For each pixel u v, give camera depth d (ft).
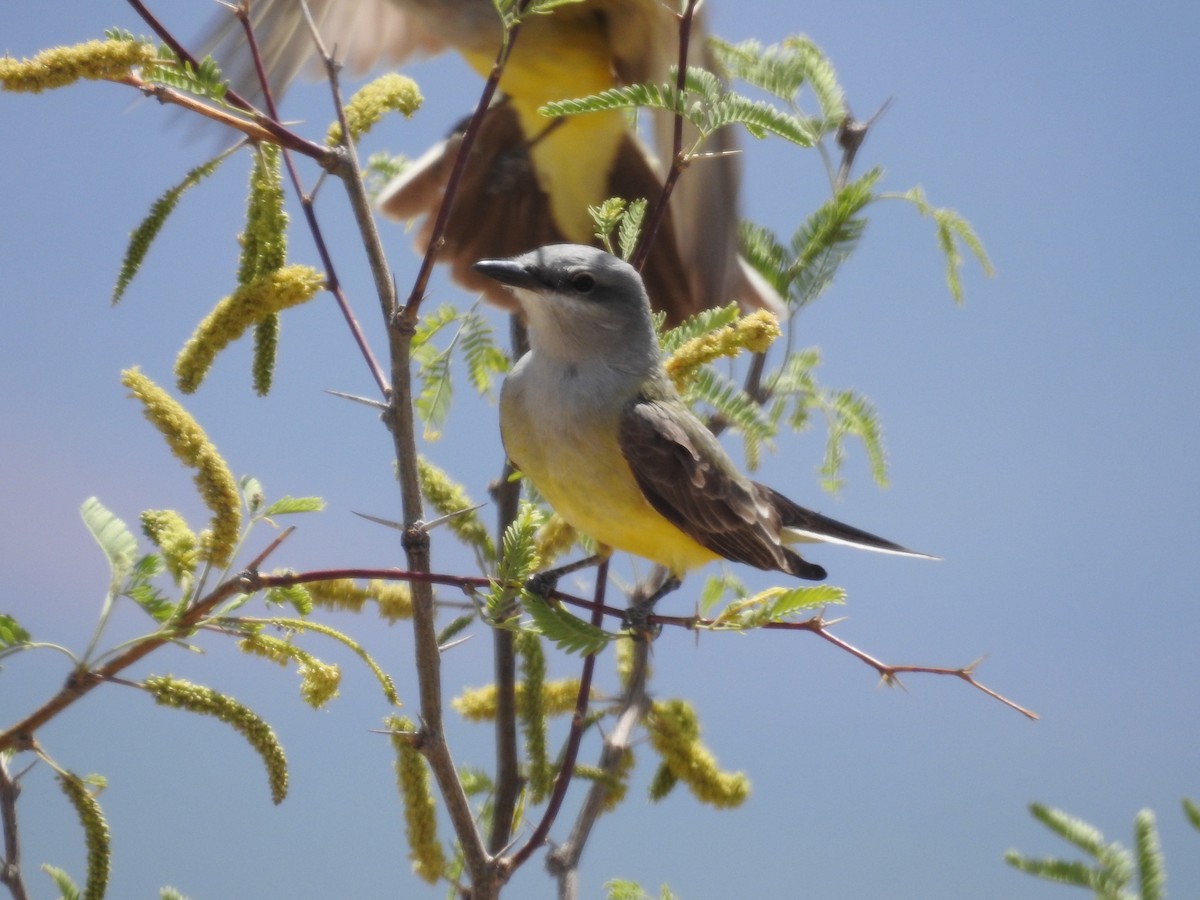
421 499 22.75
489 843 27.76
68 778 21.15
